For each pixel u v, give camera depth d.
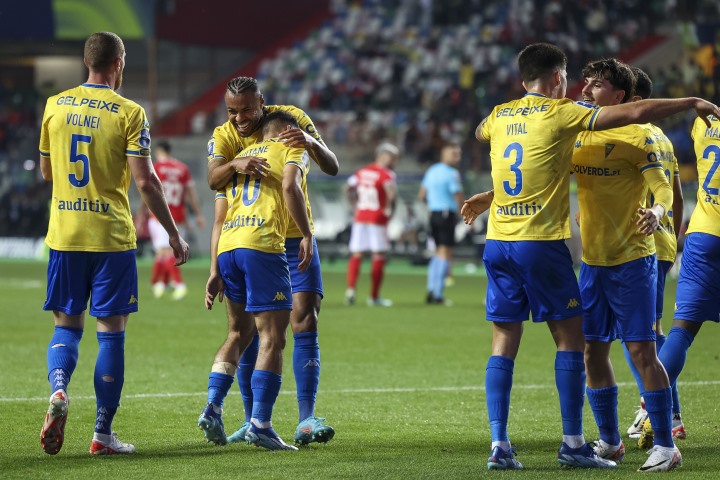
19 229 109.88
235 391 28.70
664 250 22.86
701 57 92.88
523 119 19.14
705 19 99.38
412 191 97.00
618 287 19.67
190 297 62.22
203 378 31.33
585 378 19.59
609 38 112.44
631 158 19.44
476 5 122.31
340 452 20.58
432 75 118.81
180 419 24.52
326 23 131.00
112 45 20.92
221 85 128.25
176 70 139.88
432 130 104.62
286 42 131.38
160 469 18.75
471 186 94.62
